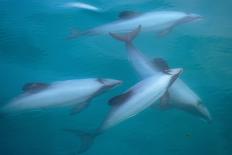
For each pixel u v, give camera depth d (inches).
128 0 180.5
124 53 161.6
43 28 174.1
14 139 140.8
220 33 163.2
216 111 141.3
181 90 134.0
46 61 162.1
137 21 155.4
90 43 166.4
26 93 134.1
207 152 136.0
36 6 185.2
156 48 159.3
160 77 126.0
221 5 174.4
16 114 145.0
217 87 147.4
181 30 165.3
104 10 177.3
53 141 140.8
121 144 139.6
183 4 175.6
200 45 160.2
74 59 161.8
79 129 141.6
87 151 138.0
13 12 182.5
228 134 138.3
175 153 136.4
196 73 151.5
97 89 133.9
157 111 145.6
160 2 177.6
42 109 135.3
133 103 122.2
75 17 176.6
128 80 151.9
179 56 156.6
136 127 142.9
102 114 145.6
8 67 160.1
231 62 154.3
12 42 168.9
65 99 133.4
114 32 157.0
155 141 139.6
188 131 140.8
